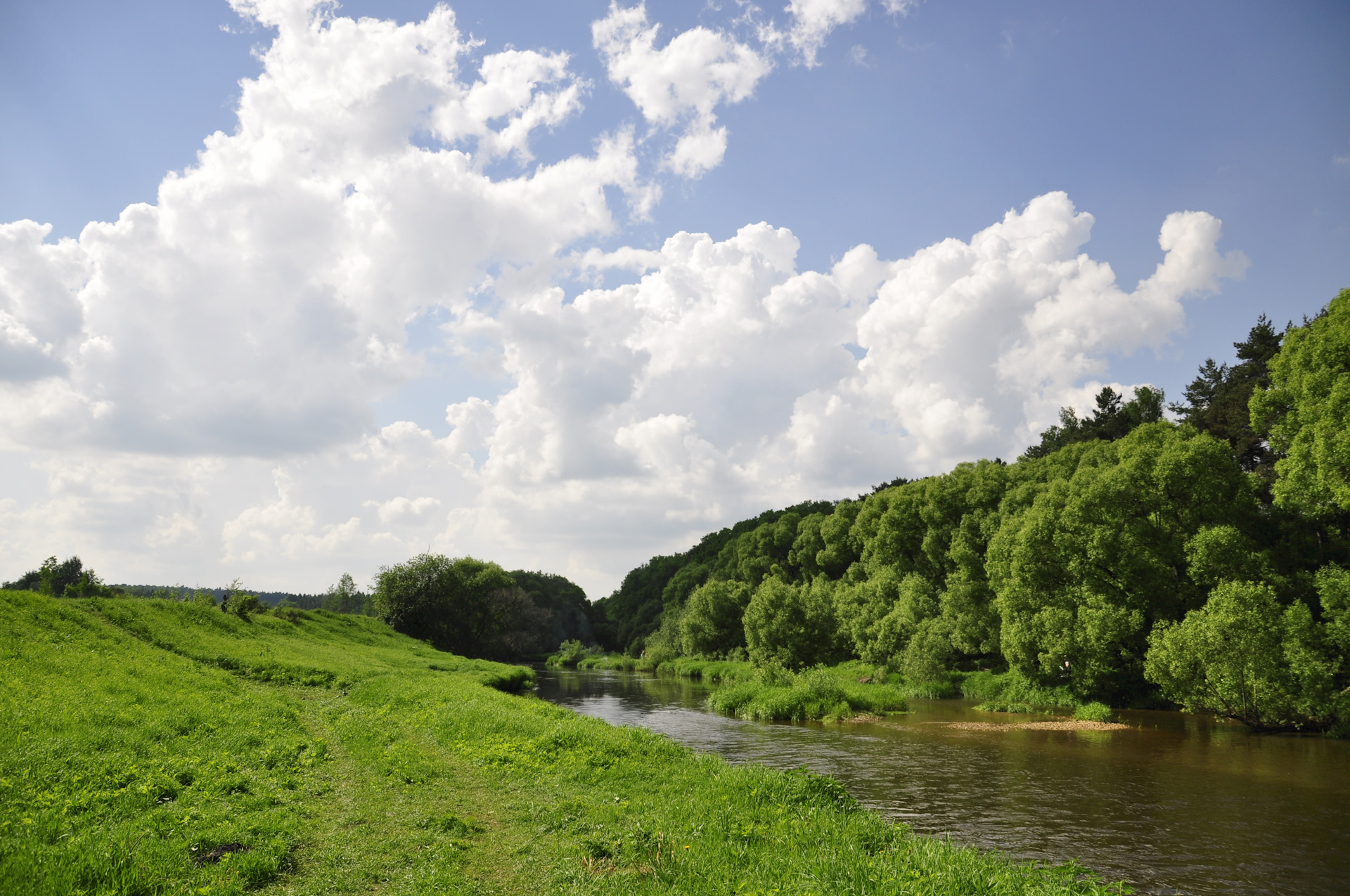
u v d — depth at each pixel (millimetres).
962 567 58656
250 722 19328
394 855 10477
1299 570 36031
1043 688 42031
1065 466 60906
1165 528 41344
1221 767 22828
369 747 18938
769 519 146375
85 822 9898
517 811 13508
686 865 9750
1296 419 32031
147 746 14719
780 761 24047
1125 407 72750
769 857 10141
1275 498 33156
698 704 45875
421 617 88750
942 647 51219
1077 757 24859
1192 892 12156
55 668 20562
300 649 41969
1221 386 63688
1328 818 16719
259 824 10859
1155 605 40188
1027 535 44438
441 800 14148
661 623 131375
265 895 8617
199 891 8102
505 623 100312
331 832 11414
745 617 65250
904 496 76812
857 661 63906
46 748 12961
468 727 22234
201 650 32875
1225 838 15133
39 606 27828
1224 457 40188
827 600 73062
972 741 28609
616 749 18922
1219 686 30375
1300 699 28625
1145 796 18844
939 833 15422
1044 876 10406
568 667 106188
